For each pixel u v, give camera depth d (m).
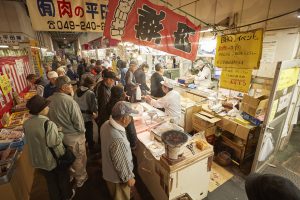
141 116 2.95
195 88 4.58
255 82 3.33
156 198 2.38
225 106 3.50
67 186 2.34
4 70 3.54
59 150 2.01
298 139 3.91
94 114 3.27
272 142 2.87
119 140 1.66
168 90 3.18
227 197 2.55
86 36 16.47
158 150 2.21
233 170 3.09
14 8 7.08
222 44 2.81
